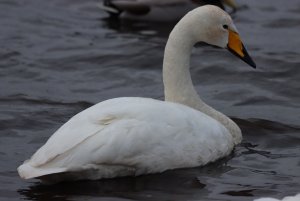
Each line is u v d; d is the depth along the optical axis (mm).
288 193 11266
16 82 16688
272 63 17938
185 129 11711
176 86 13055
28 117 14453
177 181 11500
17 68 17547
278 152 13078
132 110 11414
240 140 13344
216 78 17219
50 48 19141
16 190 11219
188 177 11641
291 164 12508
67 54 18688
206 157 11984
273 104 15633
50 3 23359
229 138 12648
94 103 15531
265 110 15289
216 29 13156
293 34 20688
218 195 11148
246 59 13227
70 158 10859
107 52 18875
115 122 11188
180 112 11828
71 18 22109
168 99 13102
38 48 19094
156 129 11398
